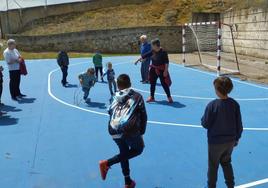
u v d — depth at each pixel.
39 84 15.54
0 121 9.71
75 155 7.26
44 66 22.20
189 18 34.03
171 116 9.97
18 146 7.82
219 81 4.91
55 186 5.95
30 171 6.54
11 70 12.13
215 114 4.88
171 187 5.86
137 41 31.25
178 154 7.21
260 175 6.24
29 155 7.30
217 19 29.62
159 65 11.33
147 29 30.98
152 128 8.88
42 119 9.88
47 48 31.41
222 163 5.19
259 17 23.72
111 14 35.75
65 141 8.09
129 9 36.22
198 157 7.05
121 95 5.38
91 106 11.28
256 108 10.82
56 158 7.12
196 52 29.73
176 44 31.08
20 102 11.98
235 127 4.96
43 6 36.00
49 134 8.60
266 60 22.45
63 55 14.70
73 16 35.94
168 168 6.57
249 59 23.44
